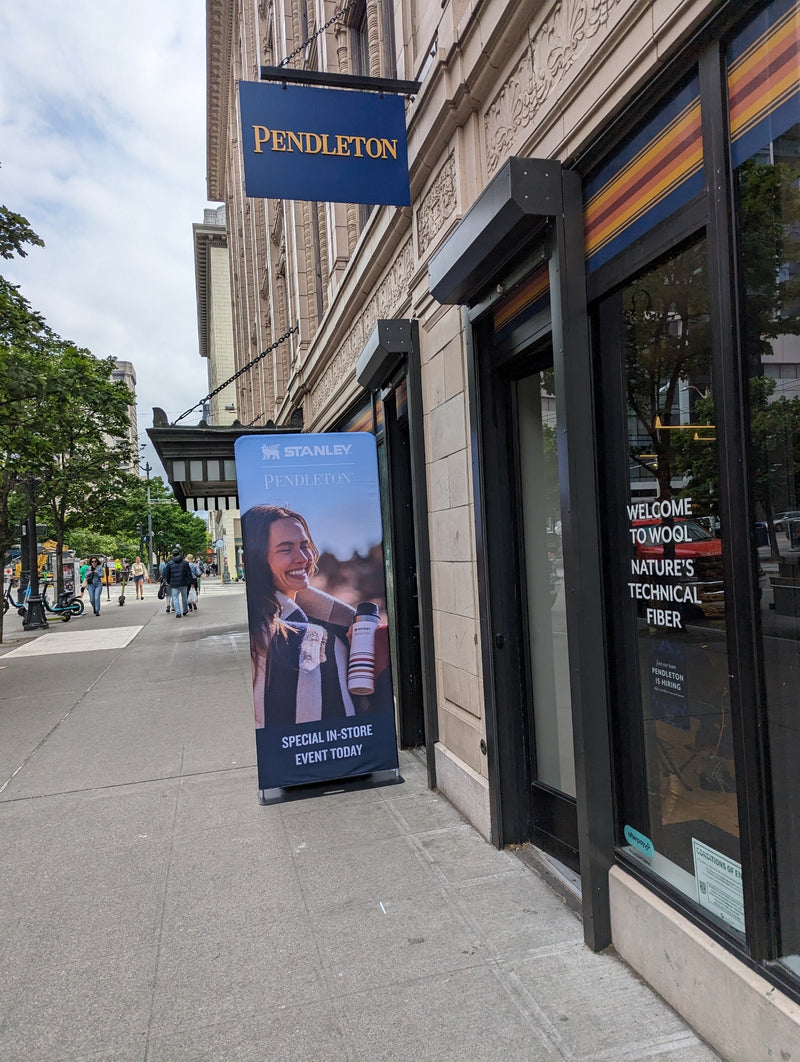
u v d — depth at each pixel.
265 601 4.91
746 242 2.11
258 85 4.39
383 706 5.08
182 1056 2.39
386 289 6.14
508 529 3.92
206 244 53.31
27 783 5.51
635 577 2.80
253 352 23.22
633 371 2.75
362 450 5.12
